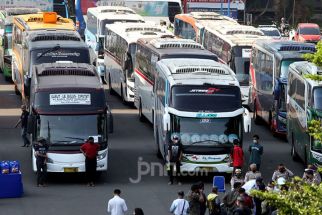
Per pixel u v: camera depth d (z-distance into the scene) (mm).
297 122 86188
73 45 100125
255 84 106312
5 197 73312
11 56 127375
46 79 80562
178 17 146375
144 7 164625
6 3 160000
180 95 79312
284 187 52156
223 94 79500
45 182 77625
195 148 78500
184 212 62469
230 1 193500
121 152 89188
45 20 113500
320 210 45906
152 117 96188
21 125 94188
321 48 55094
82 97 77938
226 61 115312
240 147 77875
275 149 92750
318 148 80312
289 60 97188
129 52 109688
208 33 127125
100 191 75750
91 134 77625
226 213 62594
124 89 111938
